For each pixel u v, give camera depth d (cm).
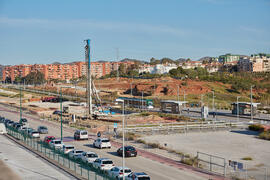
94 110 9644
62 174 3300
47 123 8081
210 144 5100
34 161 3947
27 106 12925
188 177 3122
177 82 17175
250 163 3781
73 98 16000
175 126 6912
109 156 4116
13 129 6169
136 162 3781
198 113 10350
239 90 16625
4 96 18600
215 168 3503
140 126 7094
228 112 10662
